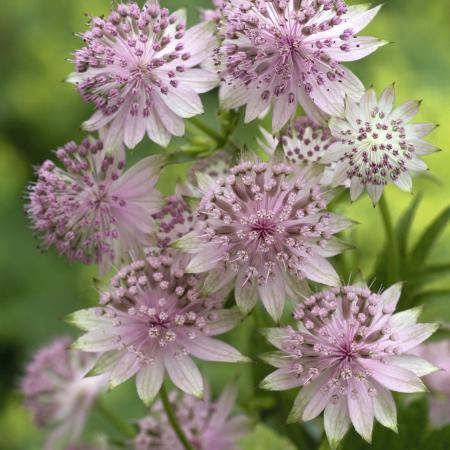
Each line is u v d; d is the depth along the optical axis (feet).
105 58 0.83
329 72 0.81
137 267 0.81
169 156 0.84
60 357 1.09
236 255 0.79
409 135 0.81
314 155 0.83
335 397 0.78
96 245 0.84
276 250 0.79
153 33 0.84
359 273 0.81
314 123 0.84
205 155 0.87
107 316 0.81
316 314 0.78
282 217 0.79
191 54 0.84
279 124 0.82
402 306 0.90
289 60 0.81
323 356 0.78
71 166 0.84
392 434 0.85
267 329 0.79
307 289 0.79
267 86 0.82
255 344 0.91
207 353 0.81
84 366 1.09
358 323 0.78
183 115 0.83
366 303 0.79
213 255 0.79
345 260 0.92
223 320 0.81
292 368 0.78
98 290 0.83
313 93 0.81
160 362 0.81
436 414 0.96
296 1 0.81
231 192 0.79
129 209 0.83
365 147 0.80
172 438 0.93
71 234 0.83
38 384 1.09
